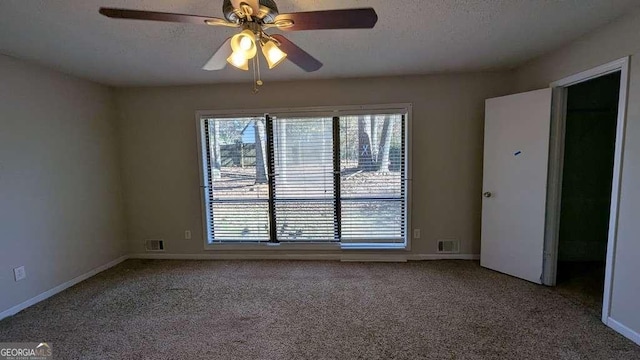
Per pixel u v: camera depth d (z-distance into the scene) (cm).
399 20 199
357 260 363
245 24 144
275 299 268
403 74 334
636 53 191
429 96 339
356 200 359
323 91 347
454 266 335
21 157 261
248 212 373
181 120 364
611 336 204
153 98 364
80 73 303
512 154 296
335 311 246
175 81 341
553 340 202
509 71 326
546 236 280
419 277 308
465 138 341
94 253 336
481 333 212
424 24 206
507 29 217
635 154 194
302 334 215
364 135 351
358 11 132
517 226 297
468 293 271
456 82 336
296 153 359
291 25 145
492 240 320
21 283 259
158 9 176
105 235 351
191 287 296
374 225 361
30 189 268
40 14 180
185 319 238
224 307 256
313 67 199
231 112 357
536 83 290
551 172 274
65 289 296
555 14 195
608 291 214
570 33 226
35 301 269
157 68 289
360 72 321
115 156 368
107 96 357
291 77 334
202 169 368
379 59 279
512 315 234
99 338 215
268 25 147
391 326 223
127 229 382
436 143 344
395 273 320
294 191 364
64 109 302
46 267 281
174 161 370
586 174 338
